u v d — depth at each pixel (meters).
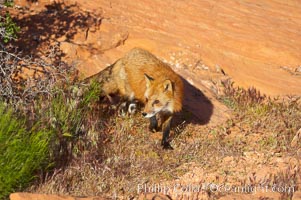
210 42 20.72
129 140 14.95
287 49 21.42
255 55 20.91
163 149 14.94
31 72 16.31
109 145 14.51
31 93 13.95
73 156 13.28
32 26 18.55
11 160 11.69
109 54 18.75
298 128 16.14
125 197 12.63
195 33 21.06
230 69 19.73
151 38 19.86
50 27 18.75
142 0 22.14
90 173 13.06
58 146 13.09
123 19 20.45
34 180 12.35
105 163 13.49
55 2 20.00
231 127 16.44
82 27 19.11
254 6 25.12
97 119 14.77
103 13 20.31
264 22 23.47
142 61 15.81
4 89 14.32
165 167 13.96
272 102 17.61
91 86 15.28
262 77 19.72
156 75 15.38
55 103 13.63
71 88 14.66
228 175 13.82
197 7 23.08
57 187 12.45
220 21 22.47
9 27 15.98
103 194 12.70
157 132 15.91
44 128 12.74
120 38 19.27
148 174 13.66
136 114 16.19
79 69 17.48
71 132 13.62
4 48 15.48
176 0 23.09
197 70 19.11
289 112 17.06
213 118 16.88
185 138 15.66
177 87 15.28
